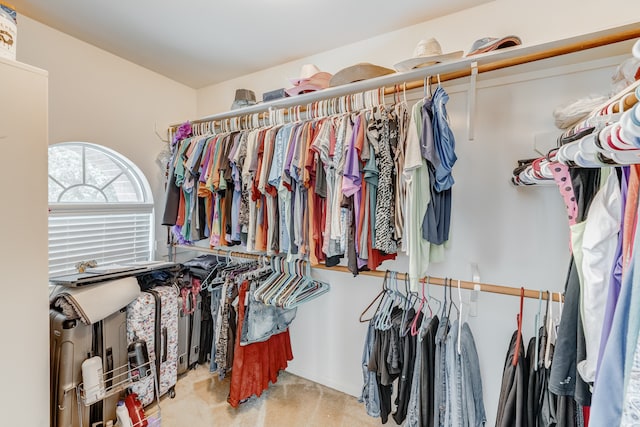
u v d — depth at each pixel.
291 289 1.84
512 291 1.34
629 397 0.44
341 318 2.02
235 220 1.78
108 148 2.11
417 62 1.34
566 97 1.36
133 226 2.40
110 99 2.10
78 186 2.08
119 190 2.32
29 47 1.69
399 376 1.49
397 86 1.39
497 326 1.56
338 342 2.04
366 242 1.33
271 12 1.63
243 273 2.05
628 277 0.52
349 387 2.01
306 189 1.53
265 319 1.79
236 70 2.36
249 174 1.66
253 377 1.82
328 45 1.98
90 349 1.49
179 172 2.02
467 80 1.44
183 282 2.13
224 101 2.58
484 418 1.46
